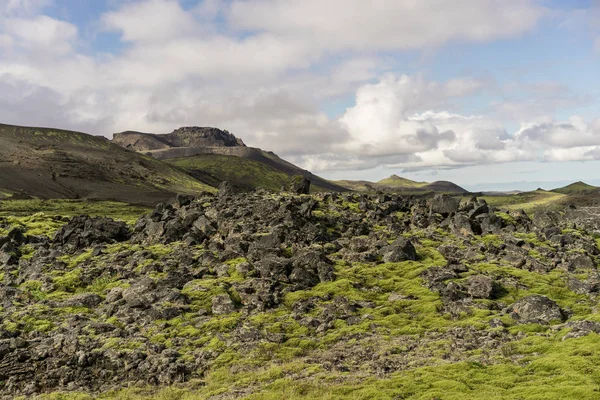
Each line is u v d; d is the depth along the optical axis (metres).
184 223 107.12
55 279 79.44
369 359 47.06
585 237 100.88
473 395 34.16
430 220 116.56
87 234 103.56
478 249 91.00
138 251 90.38
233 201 128.50
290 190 152.75
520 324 52.12
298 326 58.12
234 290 69.19
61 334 56.00
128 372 47.91
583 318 50.94
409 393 36.44
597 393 31.02
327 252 90.12
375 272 78.12
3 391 45.19
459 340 49.56
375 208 126.81
